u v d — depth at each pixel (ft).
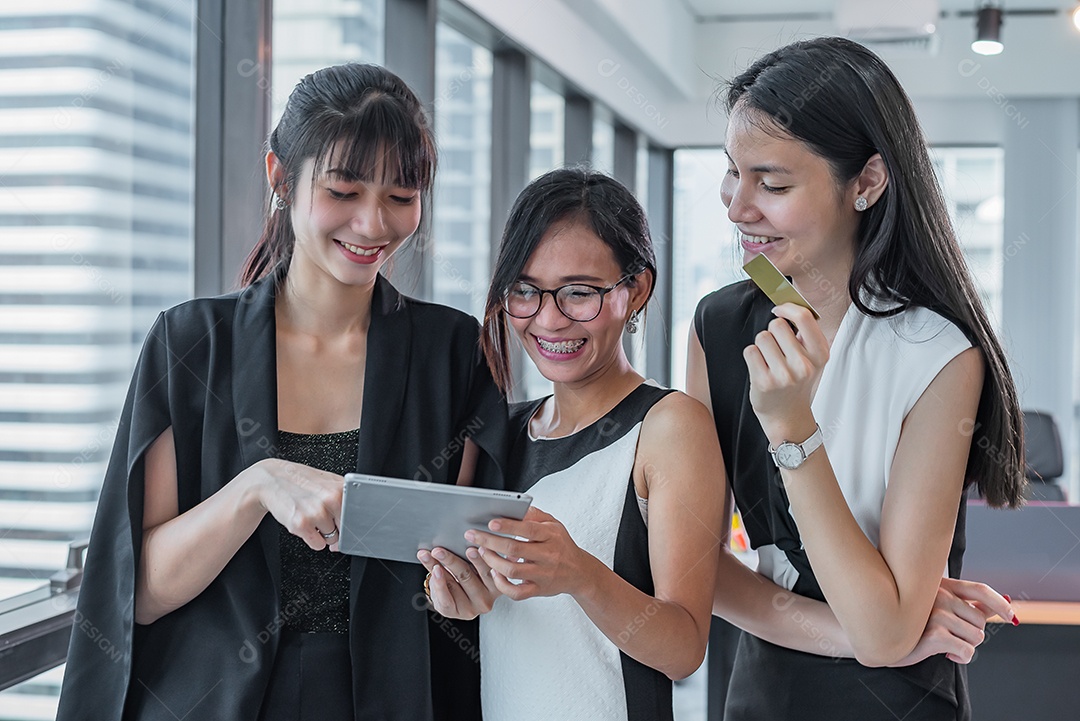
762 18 23.61
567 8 16.05
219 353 4.72
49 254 6.77
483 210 14.58
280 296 4.92
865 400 4.56
